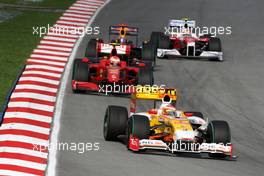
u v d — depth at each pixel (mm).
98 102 79375
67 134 64500
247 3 154750
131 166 54312
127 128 60250
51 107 75062
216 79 95375
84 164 54500
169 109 60656
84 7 142375
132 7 146375
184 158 58094
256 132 71562
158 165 55000
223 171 54594
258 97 86875
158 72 97750
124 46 89750
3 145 58875
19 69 92000
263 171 55906
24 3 144375
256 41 122625
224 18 139875
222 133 57719
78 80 82312
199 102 83000
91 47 91375
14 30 118688
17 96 77688
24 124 66375
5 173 51375
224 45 119375
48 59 99875
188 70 100125
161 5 150000
